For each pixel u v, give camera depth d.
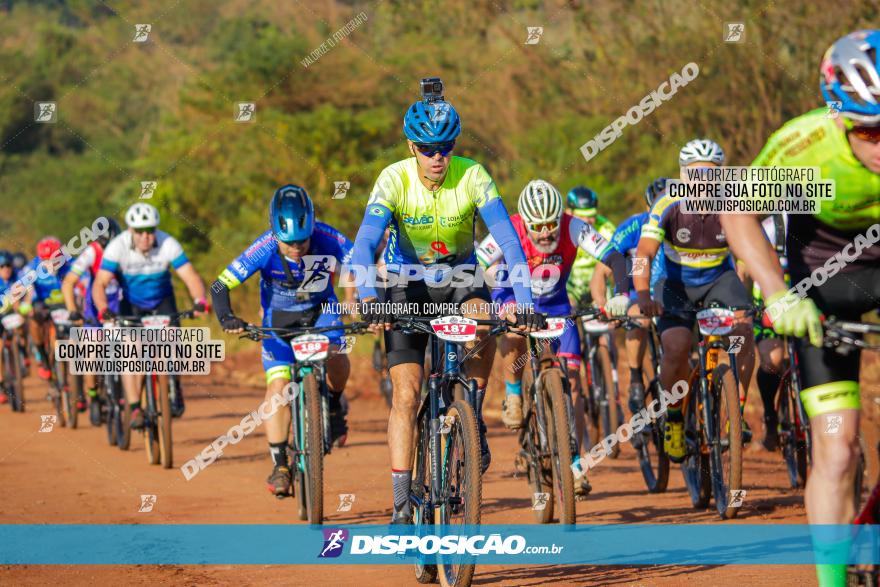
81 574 11.27
